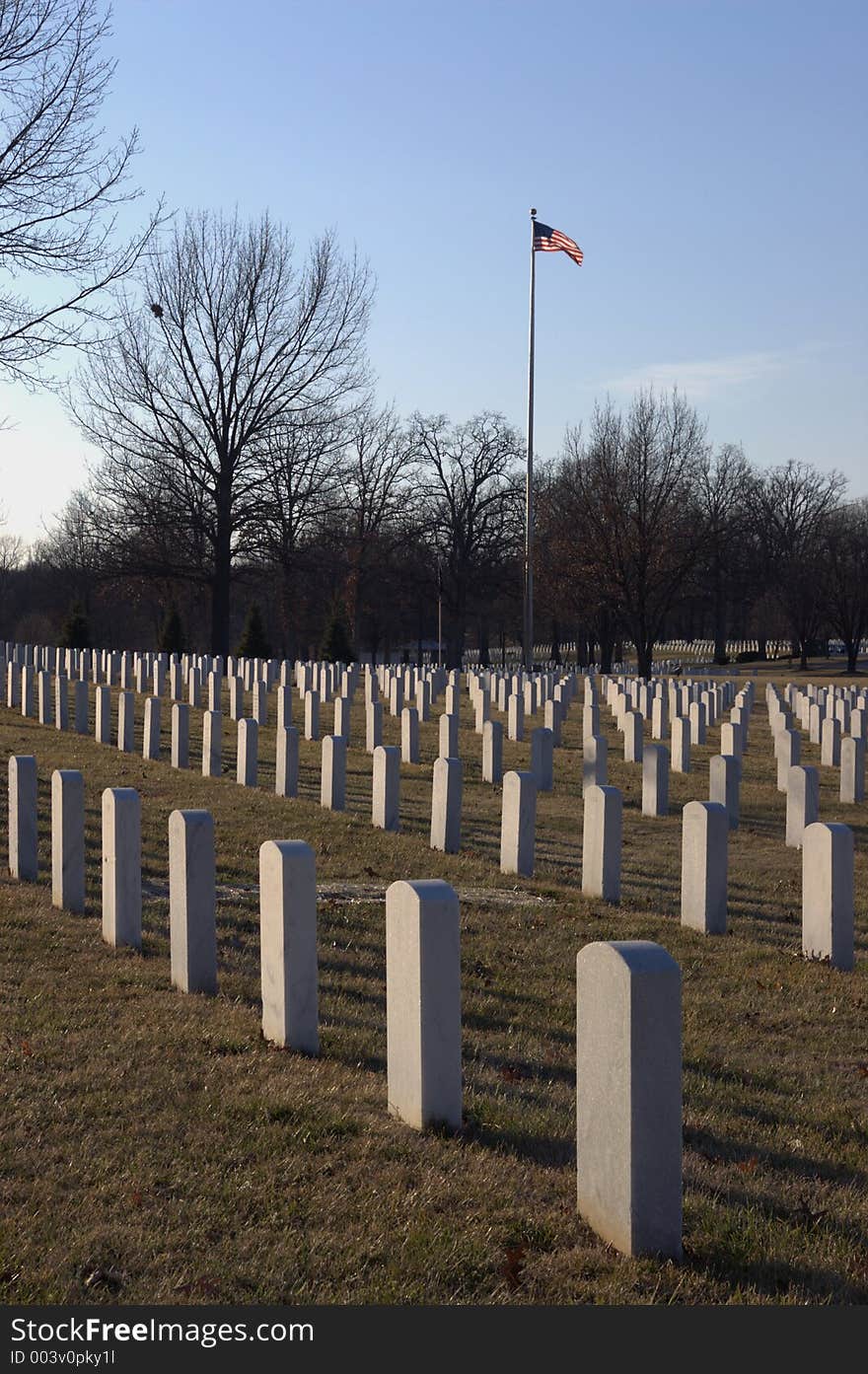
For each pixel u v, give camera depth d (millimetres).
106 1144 5602
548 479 80438
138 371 56625
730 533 65688
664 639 118250
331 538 62062
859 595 71062
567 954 9672
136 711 29922
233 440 59000
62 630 60406
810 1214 5254
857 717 24516
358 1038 7320
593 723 25250
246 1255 4672
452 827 14133
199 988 8188
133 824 9328
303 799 17891
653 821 16984
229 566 58875
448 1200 5180
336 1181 5312
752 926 11062
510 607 85000
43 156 18375
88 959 8875
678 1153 4840
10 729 25781
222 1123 5875
